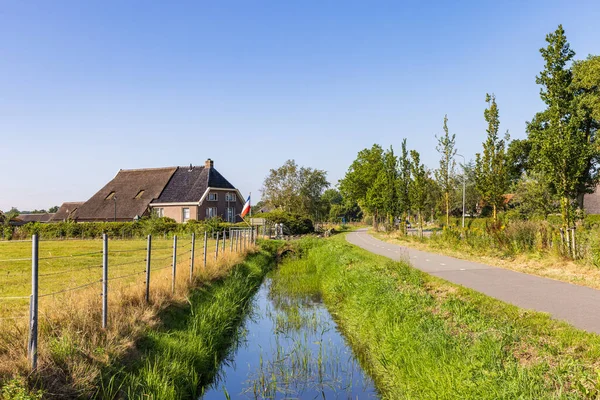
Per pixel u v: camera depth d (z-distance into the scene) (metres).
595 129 34.94
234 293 13.62
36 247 5.57
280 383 7.88
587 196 49.81
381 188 41.47
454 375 5.87
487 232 19.80
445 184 28.22
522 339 6.47
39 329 6.43
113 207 53.16
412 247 25.38
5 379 5.06
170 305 9.82
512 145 38.62
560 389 4.80
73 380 5.66
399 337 7.95
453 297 9.52
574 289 10.20
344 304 12.84
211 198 52.12
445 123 27.92
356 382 7.86
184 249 22.67
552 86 14.80
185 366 7.42
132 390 6.16
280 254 28.73
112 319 7.61
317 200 73.44
